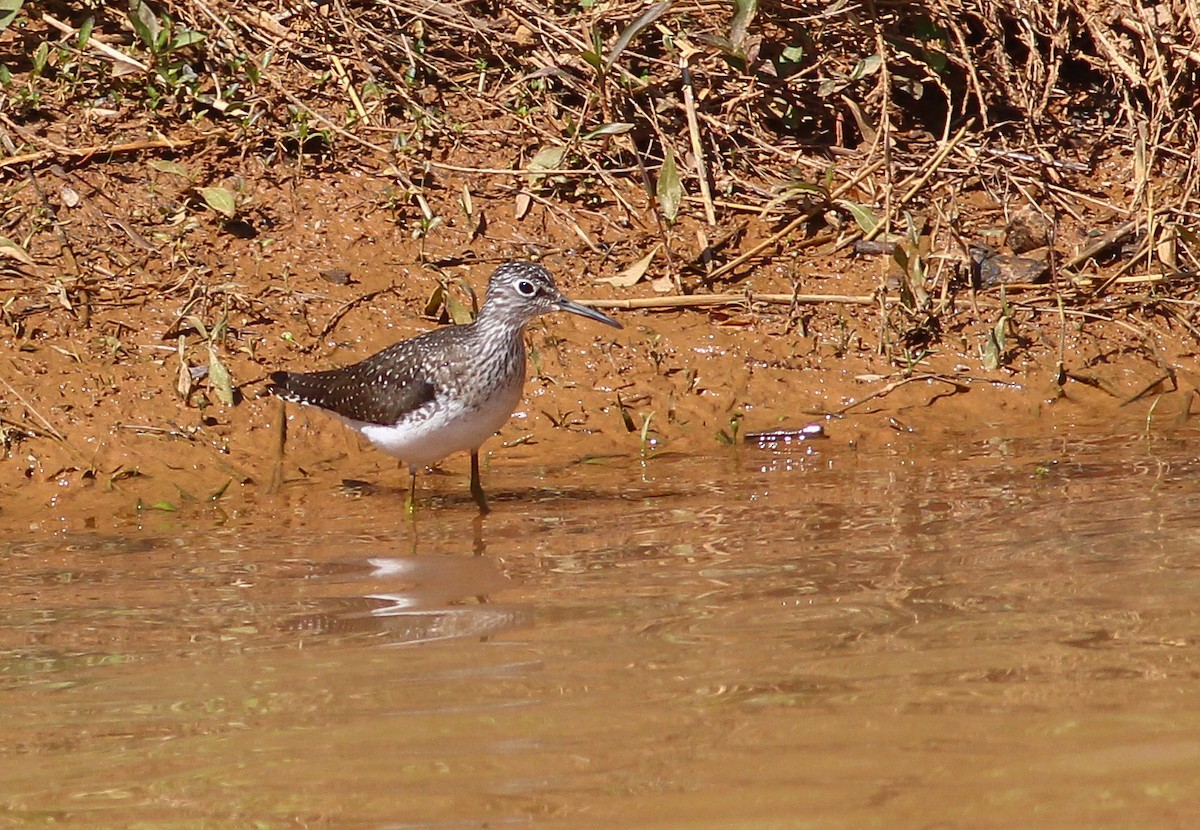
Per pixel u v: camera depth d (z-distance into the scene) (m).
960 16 16.95
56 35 15.95
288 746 6.37
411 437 11.56
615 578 9.09
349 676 7.29
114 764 6.28
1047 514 10.27
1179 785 5.57
